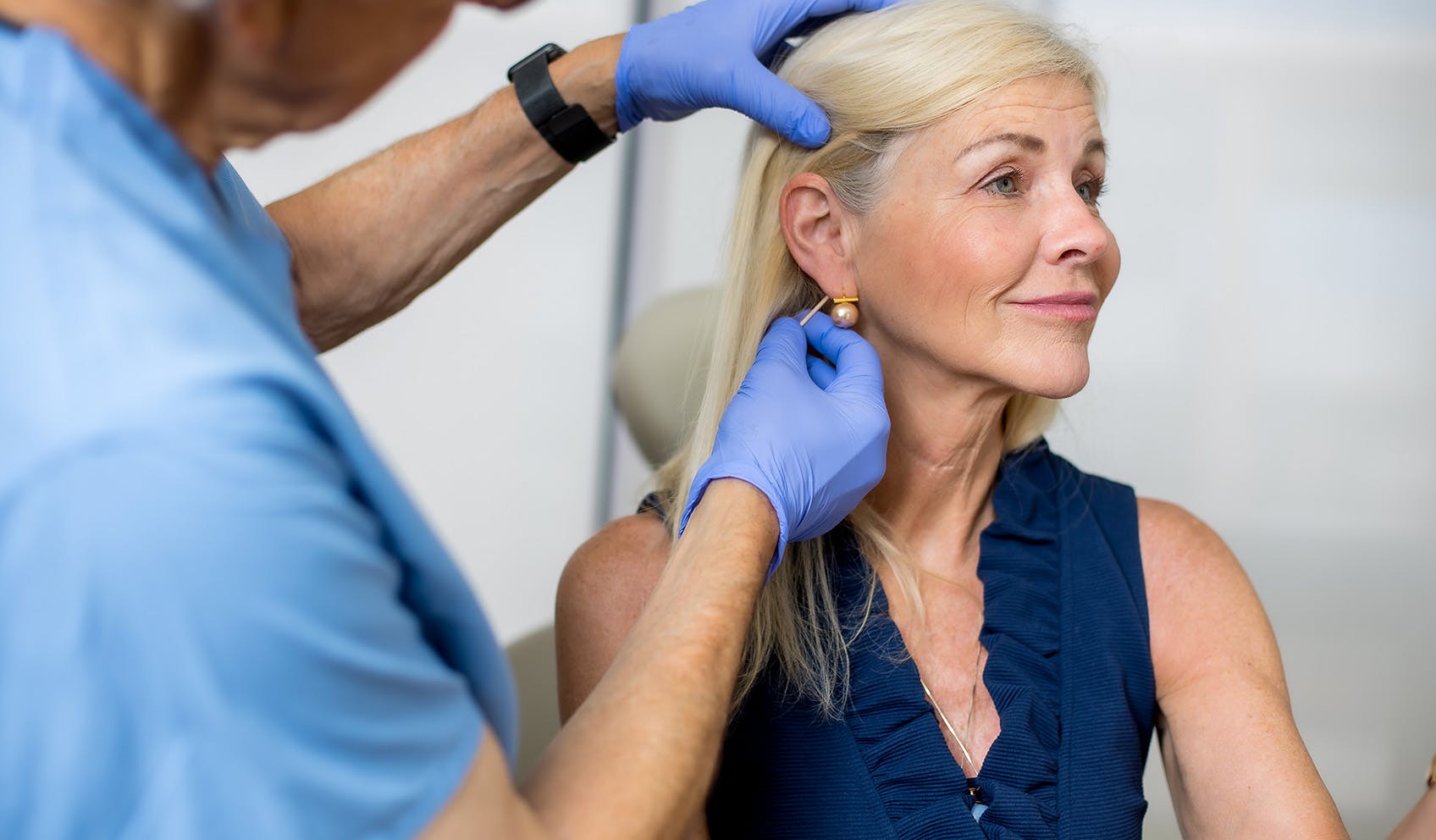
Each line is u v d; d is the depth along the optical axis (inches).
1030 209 40.4
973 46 40.2
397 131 106.3
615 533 45.4
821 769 41.1
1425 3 103.3
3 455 18.5
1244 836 40.6
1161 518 47.3
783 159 44.9
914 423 44.2
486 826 22.6
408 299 43.3
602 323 112.7
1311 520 106.7
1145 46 107.0
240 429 19.1
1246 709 42.3
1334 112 105.3
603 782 25.6
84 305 19.3
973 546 46.5
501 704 26.5
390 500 22.1
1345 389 106.3
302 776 19.7
